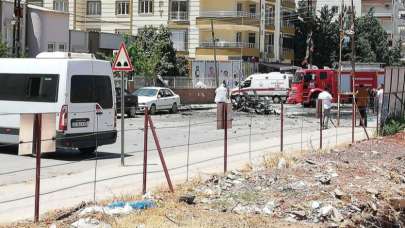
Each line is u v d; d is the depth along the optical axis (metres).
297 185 12.44
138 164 16.08
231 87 62.34
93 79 17.80
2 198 11.09
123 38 55.66
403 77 28.47
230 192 11.59
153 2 69.88
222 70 63.41
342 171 14.94
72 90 17.17
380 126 26.14
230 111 14.02
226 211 10.10
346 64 52.25
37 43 43.69
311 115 41.25
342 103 51.16
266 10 73.50
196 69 63.78
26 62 17.72
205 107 49.59
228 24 68.38
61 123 16.81
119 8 71.25
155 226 8.59
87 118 17.47
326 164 15.59
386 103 26.77
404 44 100.00
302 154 17.39
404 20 102.19
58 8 72.44
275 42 75.44
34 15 43.44
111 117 18.34
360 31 81.38
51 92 17.14
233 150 19.53
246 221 9.38
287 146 20.77
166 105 41.06
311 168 14.78
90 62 17.75
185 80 58.59
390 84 26.97
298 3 81.31
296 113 43.53
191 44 69.44
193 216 9.47
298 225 9.59
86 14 72.38
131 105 36.25
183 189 11.68
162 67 58.59
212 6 69.06
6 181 13.11
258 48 71.88
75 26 72.25
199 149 20.11
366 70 50.56
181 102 54.00
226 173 13.62
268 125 32.16
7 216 9.56
